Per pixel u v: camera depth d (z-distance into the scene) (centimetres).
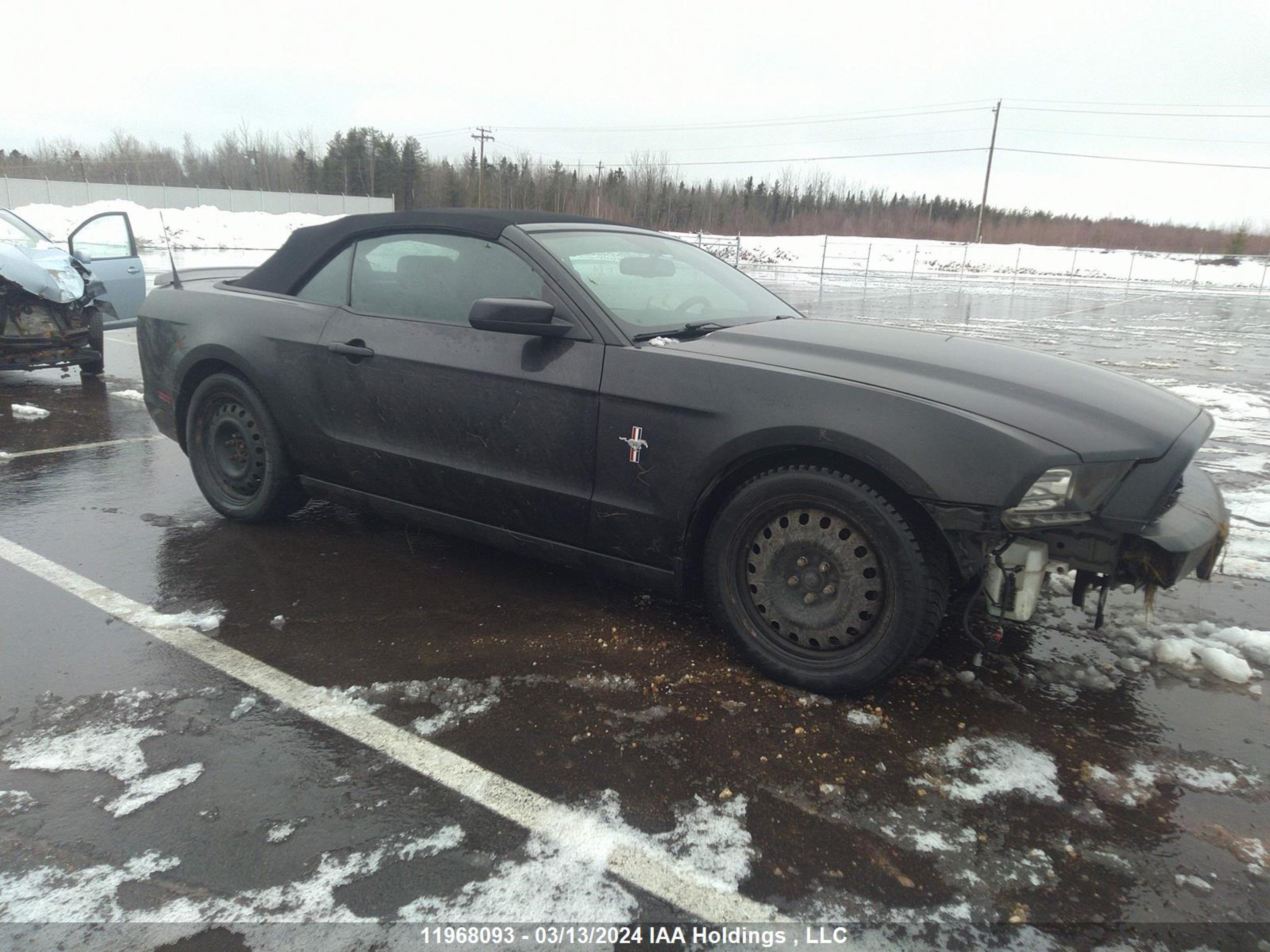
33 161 7300
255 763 222
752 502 262
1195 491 263
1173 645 292
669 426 267
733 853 193
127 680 262
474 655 283
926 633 244
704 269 370
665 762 227
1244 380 910
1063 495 224
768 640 269
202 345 382
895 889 183
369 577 346
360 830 197
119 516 414
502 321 276
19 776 214
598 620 312
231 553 369
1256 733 248
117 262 820
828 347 278
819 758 230
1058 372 275
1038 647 298
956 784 220
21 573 342
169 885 179
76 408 662
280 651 283
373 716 245
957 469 228
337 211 4772
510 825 201
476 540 330
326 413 350
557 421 288
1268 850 197
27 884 178
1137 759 233
